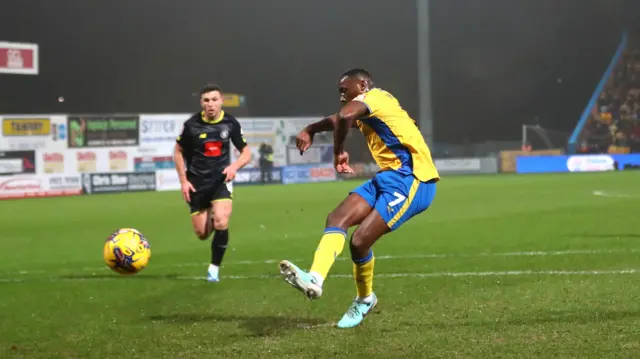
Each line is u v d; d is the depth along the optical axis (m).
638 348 7.73
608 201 32.09
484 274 13.79
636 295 10.95
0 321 10.60
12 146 45.19
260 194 41.78
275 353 8.12
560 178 51.28
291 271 8.16
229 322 10.10
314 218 27.61
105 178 48.19
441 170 60.59
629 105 73.94
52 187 46.44
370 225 9.05
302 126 56.28
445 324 9.38
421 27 57.59
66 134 46.88
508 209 29.16
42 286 13.87
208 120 14.20
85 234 24.33
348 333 9.06
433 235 21.34
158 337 9.25
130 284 13.94
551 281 12.62
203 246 20.53
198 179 14.27
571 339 8.23
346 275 14.41
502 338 8.42
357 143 62.53
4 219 29.81
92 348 8.79
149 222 27.72
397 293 11.98
